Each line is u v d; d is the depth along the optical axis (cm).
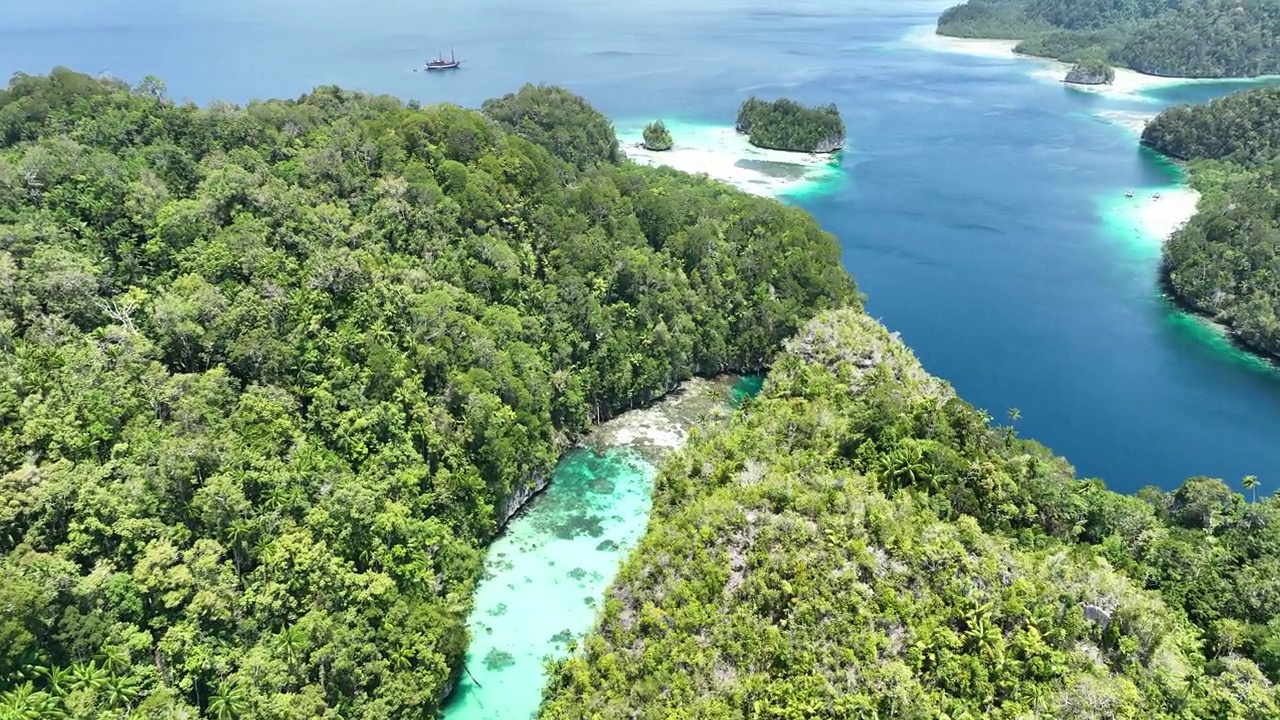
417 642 7381
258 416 8025
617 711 6481
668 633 6906
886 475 8181
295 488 7681
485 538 9469
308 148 11919
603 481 10688
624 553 9425
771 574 7025
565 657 8006
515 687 7756
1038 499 8150
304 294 9181
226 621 6619
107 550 6538
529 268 11988
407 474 8581
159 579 6362
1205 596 7206
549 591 8862
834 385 10056
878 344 11006
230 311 8631
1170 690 6281
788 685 6294
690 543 7556
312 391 8650
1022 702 6200
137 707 5838
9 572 5766
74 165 9575
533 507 10188
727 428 10044
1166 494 9119
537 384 10550
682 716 6262
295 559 7112
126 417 7431
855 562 6988
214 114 12062
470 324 10188
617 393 11938
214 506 6988
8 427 6869
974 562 7006
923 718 6016
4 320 7612
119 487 6719
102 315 8344
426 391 9519
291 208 10125
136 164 10188
